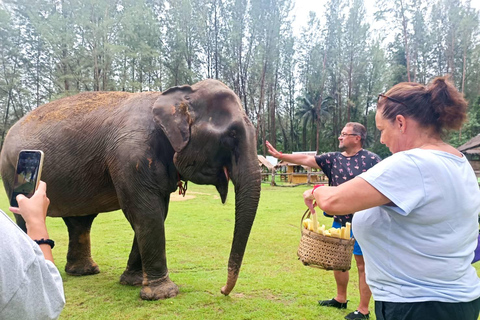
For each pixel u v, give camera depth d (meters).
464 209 1.24
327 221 7.72
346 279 3.08
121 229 6.65
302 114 50.56
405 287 1.28
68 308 3.02
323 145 53.88
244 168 2.96
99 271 4.11
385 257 1.33
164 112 3.04
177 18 30.83
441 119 1.32
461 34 33.84
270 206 10.46
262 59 33.69
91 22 23.75
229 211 9.16
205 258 4.71
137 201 3.07
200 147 3.01
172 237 6.03
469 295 1.24
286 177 24.38
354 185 1.24
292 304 3.17
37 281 0.82
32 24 26.75
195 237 6.04
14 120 33.47
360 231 1.40
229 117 3.01
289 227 7.15
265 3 32.19
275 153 3.39
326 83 50.28
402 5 32.19
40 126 3.57
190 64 33.22
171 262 4.51
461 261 1.25
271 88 44.22
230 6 34.22
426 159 1.22
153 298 3.19
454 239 1.23
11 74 30.09
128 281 3.63
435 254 1.24
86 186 3.39
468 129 28.84
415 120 1.35
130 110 3.27
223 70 37.28
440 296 1.23
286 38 39.50
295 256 4.89
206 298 3.23
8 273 0.75
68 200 3.50
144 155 3.05
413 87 1.38
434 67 40.53
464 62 34.16
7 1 28.17
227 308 3.02
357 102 46.00
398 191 1.20
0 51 29.22
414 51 37.03
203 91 3.11
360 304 2.89
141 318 2.82
